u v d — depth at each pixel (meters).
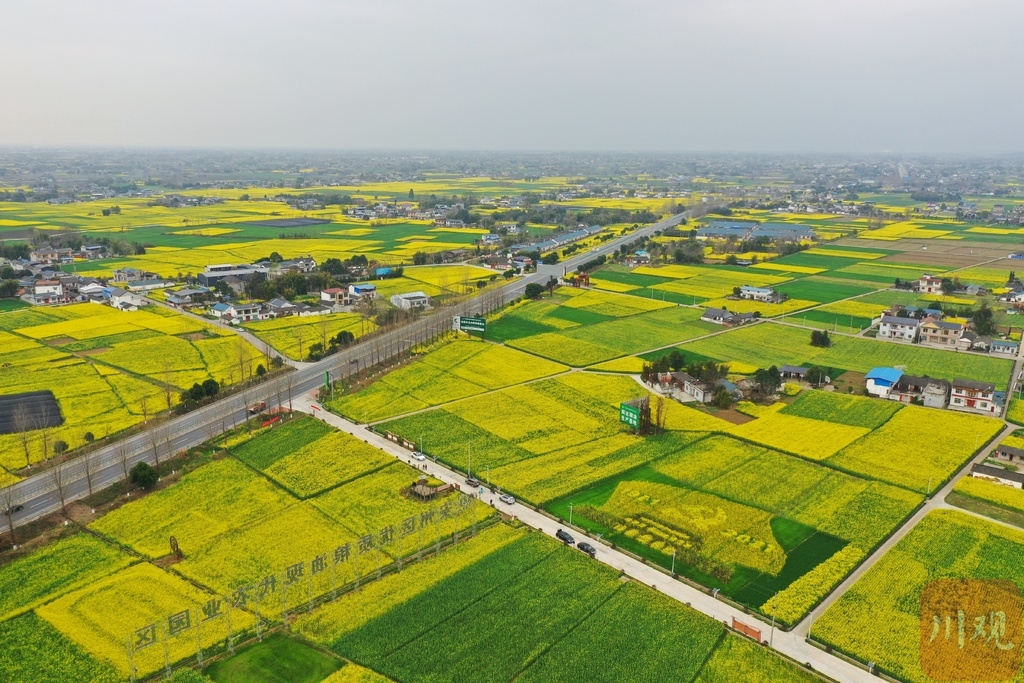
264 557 94.44
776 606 84.50
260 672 74.25
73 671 74.44
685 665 75.44
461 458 123.38
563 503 108.94
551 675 74.06
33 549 95.69
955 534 100.25
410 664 75.50
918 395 152.75
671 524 102.81
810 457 124.19
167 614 83.00
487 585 88.50
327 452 124.62
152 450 124.88
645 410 135.00
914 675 73.88
